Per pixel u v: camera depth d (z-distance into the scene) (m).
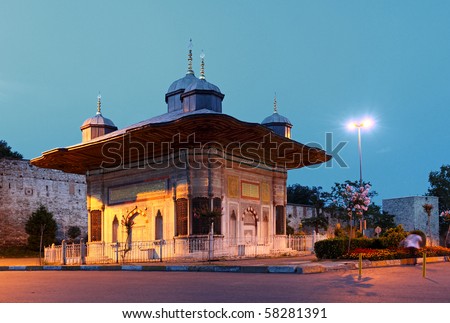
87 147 27.59
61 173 52.69
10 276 16.98
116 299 9.76
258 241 30.17
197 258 23.92
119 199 31.31
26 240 48.75
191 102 29.27
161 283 12.93
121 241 30.72
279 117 35.22
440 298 9.44
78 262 28.66
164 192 28.16
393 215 66.75
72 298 10.04
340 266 16.55
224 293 10.45
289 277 14.01
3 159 48.62
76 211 53.34
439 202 78.75
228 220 27.92
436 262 21.08
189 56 35.59
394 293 10.17
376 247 22.50
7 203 48.12
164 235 27.77
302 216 59.59
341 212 59.41
